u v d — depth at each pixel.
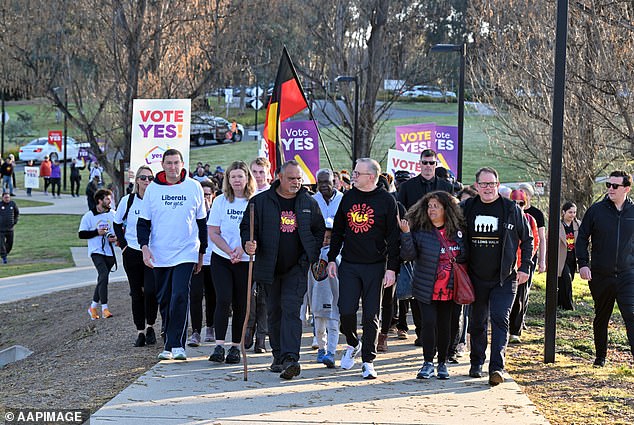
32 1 30.11
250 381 8.23
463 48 18.55
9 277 20.91
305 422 6.81
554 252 9.53
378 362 9.36
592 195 21.72
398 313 11.11
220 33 30.53
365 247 8.25
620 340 11.59
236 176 9.00
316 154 13.05
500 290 8.36
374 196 8.23
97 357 9.92
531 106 22.17
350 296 8.33
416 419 6.95
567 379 8.83
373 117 31.88
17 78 30.95
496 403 7.50
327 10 31.38
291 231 8.30
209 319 10.59
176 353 9.18
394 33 31.64
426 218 8.38
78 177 48.62
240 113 69.56
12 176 48.56
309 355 9.76
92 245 13.49
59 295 17.64
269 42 32.25
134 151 12.05
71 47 30.64
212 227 9.05
